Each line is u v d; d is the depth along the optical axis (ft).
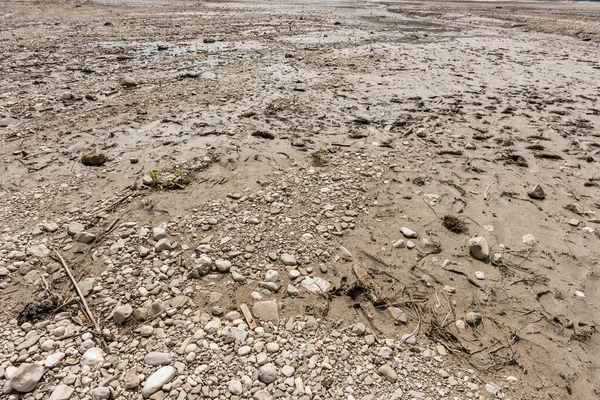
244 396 11.16
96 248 16.69
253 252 16.92
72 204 19.62
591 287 15.88
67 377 11.43
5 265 15.52
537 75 48.75
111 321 13.50
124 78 38.75
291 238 17.83
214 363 12.08
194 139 27.40
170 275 15.49
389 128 30.45
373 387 11.66
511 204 21.24
